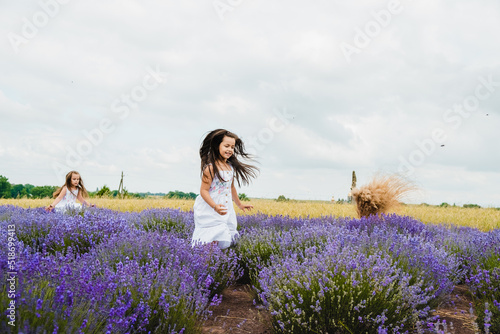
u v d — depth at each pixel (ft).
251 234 17.60
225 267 14.16
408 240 14.73
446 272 12.13
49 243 15.47
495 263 13.79
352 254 11.64
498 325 9.88
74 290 8.49
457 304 12.45
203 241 15.01
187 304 9.61
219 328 10.39
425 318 10.68
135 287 9.30
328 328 9.30
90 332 7.00
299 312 9.05
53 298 7.39
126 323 7.70
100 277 9.66
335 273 10.33
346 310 9.28
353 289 9.57
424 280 11.67
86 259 11.53
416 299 10.10
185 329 8.86
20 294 6.92
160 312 8.90
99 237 16.55
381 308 9.41
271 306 9.93
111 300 8.53
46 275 9.00
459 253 15.52
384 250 13.05
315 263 10.96
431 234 21.12
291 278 10.37
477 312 10.87
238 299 13.08
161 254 13.07
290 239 16.03
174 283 10.06
